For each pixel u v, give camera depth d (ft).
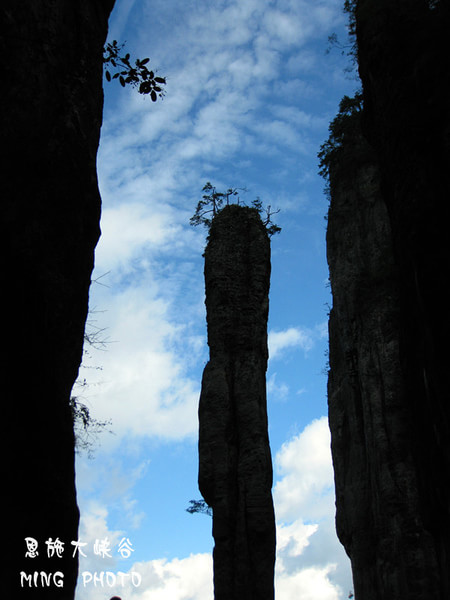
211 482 130.41
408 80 68.59
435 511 63.77
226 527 125.70
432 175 61.62
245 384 137.90
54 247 45.16
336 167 207.31
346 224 190.19
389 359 156.35
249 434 133.18
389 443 147.43
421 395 64.59
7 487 36.37
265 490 128.16
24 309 41.19
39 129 45.73
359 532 153.17
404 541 135.64
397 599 131.95
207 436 134.10
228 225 154.81
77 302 46.80
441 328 57.06
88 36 52.19
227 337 143.54
